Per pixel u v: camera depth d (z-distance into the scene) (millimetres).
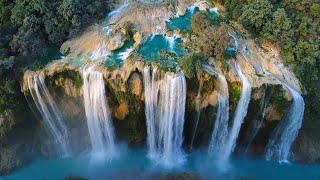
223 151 44000
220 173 42750
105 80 39750
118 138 44219
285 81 41188
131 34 43844
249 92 39562
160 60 40250
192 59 39031
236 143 43938
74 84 41500
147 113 41250
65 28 44250
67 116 43094
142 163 43562
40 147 44031
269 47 43406
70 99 42344
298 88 41281
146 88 40000
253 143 44312
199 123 42094
